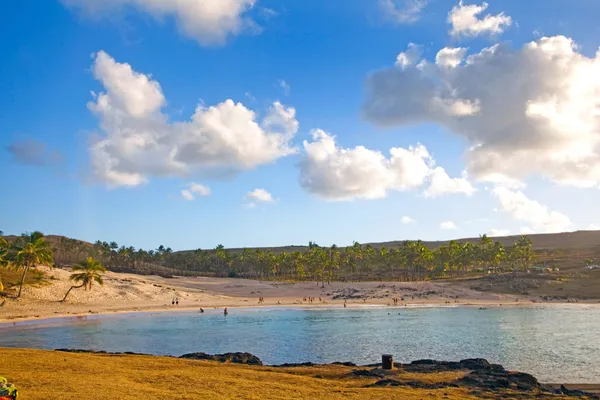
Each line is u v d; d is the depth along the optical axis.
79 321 94.56
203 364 36.91
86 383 24.83
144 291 150.38
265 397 23.55
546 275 197.50
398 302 158.25
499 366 38.75
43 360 32.84
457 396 26.48
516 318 105.31
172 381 27.22
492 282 190.25
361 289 184.62
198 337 72.19
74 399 20.83
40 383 24.23
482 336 73.81
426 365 39.19
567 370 46.41
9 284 114.44
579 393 31.16
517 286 182.00
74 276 122.12
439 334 76.44
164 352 58.25
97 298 129.38
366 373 34.66
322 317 109.38
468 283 192.12
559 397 27.47
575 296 168.38
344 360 52.69
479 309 133.62
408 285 190.00
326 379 32.16
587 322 95.56
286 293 184.12
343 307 141.25
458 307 141.25
